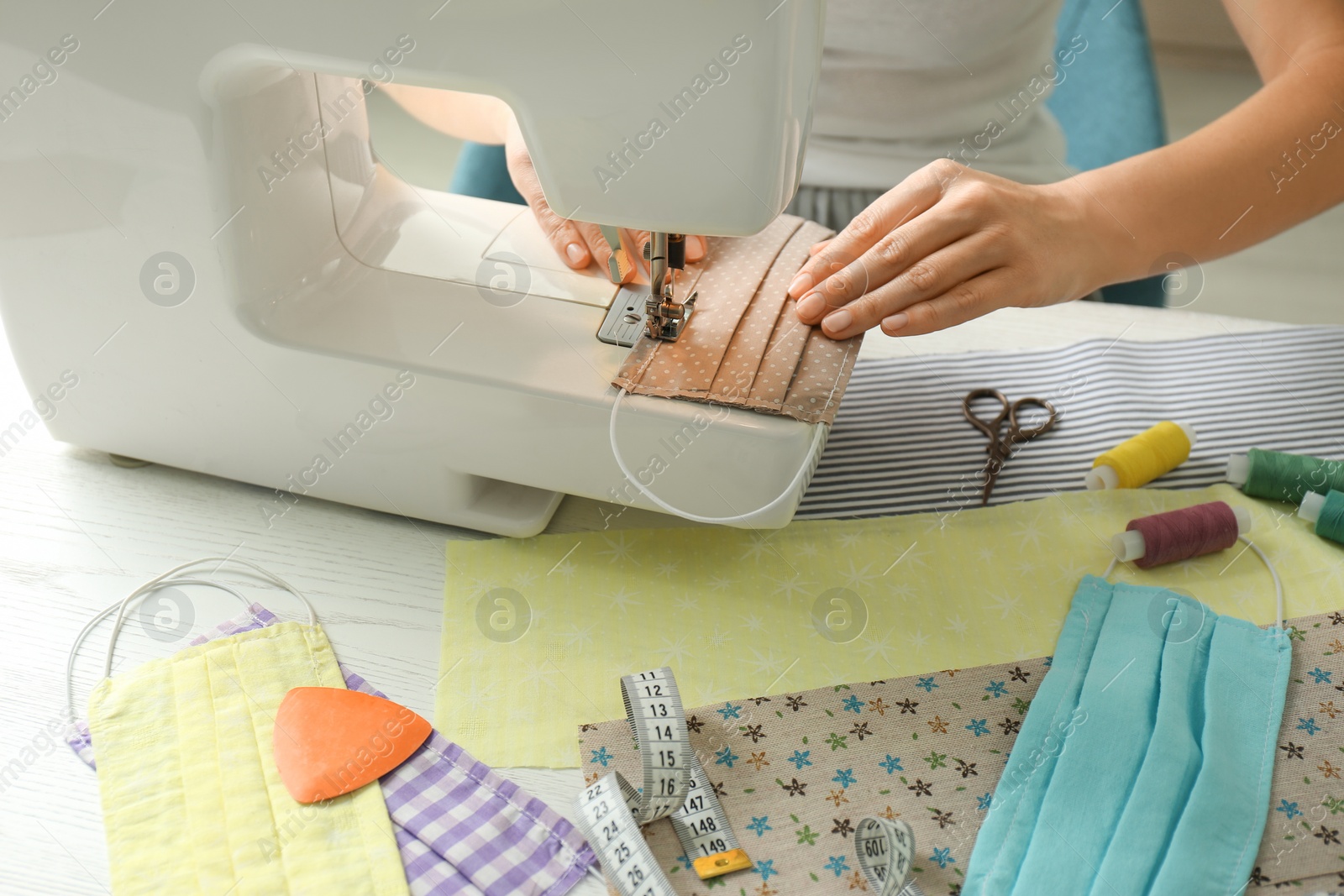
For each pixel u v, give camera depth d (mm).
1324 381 1099
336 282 875
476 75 669
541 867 644
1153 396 1080
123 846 632
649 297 807
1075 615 831
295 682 747
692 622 827
